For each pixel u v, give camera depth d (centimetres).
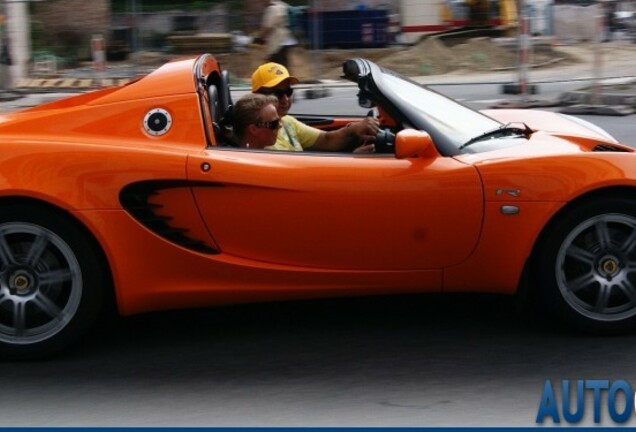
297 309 557
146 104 495
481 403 425
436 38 2258
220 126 536
